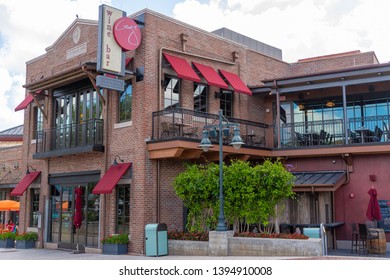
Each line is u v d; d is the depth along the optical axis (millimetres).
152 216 16484
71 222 19672
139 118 16891
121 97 18047
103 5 16266
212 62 19844
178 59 17953
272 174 14320
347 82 18406
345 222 18312
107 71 16109
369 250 15594
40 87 19922
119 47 16531
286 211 17562
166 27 18031
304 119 22188
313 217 17766
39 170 22016
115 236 16734
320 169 19172
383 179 17828
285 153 19344
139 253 16172
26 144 23234
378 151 17469
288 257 12984
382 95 20641
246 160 19000
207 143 14250
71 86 20297
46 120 21516
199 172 15648
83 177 19172
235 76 20672
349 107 21406
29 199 22453
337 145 18234
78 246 18344
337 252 16375
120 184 17375
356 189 18281
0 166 29688
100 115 18750
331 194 18609
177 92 18281
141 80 17016
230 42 21078
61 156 20328
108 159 18000
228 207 15008
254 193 14539
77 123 19781
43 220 21141
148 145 16656
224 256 14188
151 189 16609
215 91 19812
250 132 21062
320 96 21656
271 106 22594
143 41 17203
